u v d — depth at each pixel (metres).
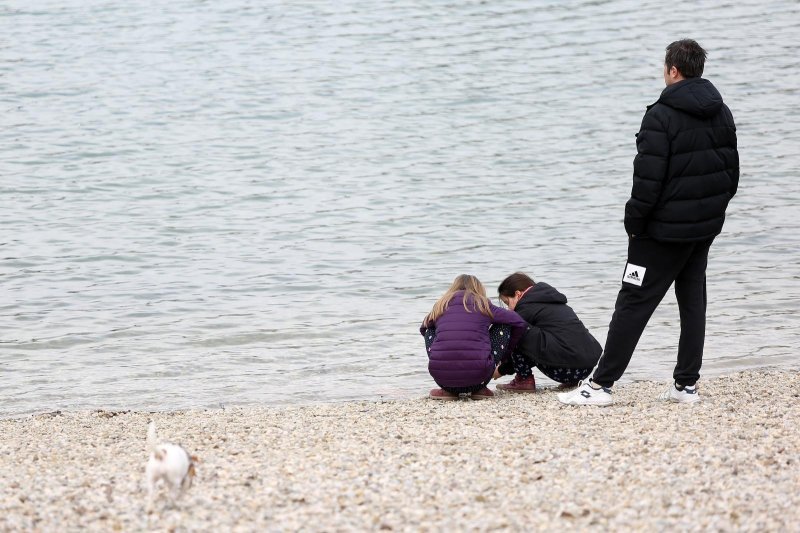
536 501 12.05
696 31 77.69
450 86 65.75
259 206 43.69
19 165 49.75
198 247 37.88
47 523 11.55
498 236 39.06
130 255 36.75
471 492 12.52
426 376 23.67
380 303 31.16
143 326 28.83
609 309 29.97
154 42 80.12
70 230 39.88
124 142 54.62
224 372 24.47
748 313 29.03
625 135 54.53
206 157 51.94
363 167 49.94
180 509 11.98
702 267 17.19
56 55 75.50
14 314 30.03
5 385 23.58
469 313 20.11
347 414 19.09
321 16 88.25
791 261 35.03
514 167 49.31
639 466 13.55
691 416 16.77
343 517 11.60
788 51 70.69
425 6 90.19
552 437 15.53
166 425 18.80
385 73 69.69
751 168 47.75
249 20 87.62
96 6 93.12
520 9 87.56
